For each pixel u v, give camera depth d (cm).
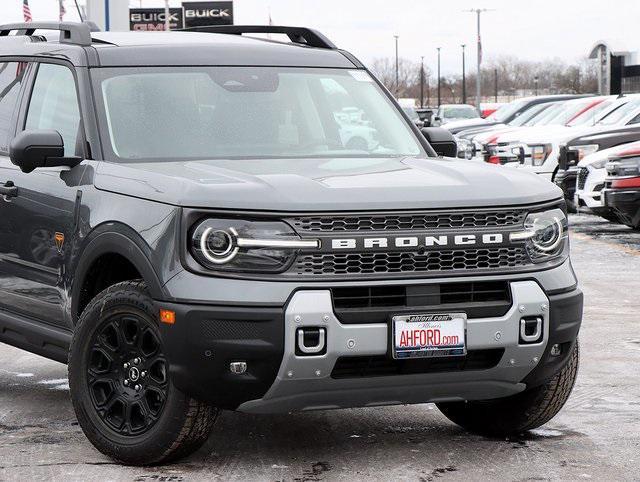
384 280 508
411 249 513
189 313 500
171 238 512
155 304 514
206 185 516
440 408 622
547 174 2125
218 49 664
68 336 604
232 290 499
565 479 523
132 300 529
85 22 725
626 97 2373
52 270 607
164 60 644
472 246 522
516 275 529
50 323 626
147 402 534
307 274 503
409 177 547
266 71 660
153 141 602
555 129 2234
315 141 634
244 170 559
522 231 532
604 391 714
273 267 502
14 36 744
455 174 556
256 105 636
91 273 573
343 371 511
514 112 3416
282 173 548
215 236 504
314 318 498
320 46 725
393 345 506
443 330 514
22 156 589
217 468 539
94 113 609
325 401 517
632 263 1391
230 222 505
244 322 496
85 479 522
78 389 554
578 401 687
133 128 606
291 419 637
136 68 636
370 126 655
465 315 516
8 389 727
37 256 622
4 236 658
